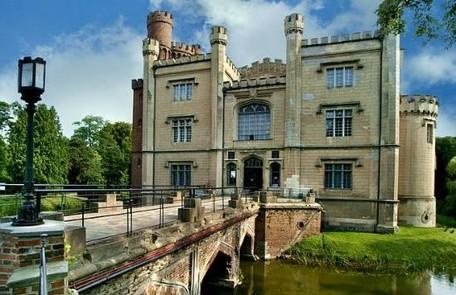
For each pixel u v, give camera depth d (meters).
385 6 10.23
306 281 19.17
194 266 11.76
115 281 7.32
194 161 33.50
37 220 5.02
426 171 30.66
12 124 44.56
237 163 31.88
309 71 29.45
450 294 17.42
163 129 35.28
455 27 9.07
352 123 27.94
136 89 38.53
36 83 4.89
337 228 27.67
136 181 37.97
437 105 31.58
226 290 17.61
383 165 26.61
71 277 5.73
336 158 28.12
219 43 32.50
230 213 16.45
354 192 27.44
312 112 29.16
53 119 39.91
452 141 47.31
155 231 9.09
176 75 34.94
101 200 15.77
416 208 30.22
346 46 28.28
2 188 6.95
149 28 44.19
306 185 29.00
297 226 24.56
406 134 30.91
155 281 9.04
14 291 4.26
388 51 26.84
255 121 31.84
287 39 30.02
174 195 22.89
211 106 32.81
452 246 24.02
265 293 17.39
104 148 58.94
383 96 26.86
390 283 18.88
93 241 7.40
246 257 23.14
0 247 4.58
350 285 18.56
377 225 26.41
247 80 31.70
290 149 29.33
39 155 37.16
